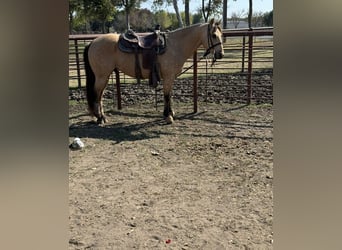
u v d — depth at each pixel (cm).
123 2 2059
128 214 262
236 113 598
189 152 412
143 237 230
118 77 632
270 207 269
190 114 600
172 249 216
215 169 356
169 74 528
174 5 2052
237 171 348
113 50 523
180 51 527
